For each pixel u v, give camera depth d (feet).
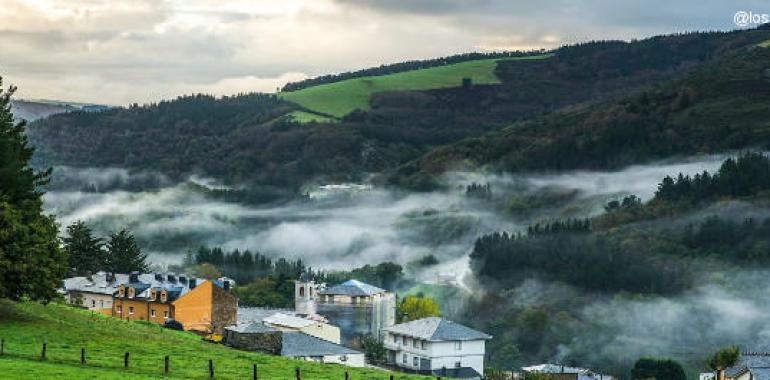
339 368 345.31
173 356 319.27
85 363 279.69
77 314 399.03
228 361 325.01
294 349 449.48
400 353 613.93
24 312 357.41
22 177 352.49
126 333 369.91
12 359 269.85
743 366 510.99
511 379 603.26
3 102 364.58
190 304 595.47
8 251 325.42
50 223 356.18
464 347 596.29
